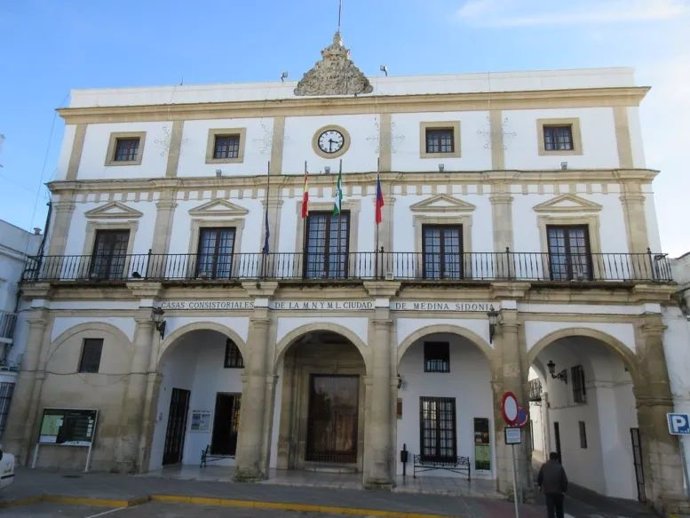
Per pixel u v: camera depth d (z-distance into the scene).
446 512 11.05
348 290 15.34
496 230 15.92
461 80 17.59
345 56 18.38
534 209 16.05
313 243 16.62
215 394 17.98
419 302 15.13
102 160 18.23
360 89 17.86
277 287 15.41
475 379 17.06
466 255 15.75
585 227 15.92
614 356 15.52
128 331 16.12
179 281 15.76
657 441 13.35
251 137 17.84
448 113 17.31
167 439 16.52
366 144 17.28
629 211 15.67
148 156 18.11
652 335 14.12
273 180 17.02
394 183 16.67
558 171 16.11
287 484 13.83
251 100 17.98
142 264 16.86
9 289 16.44
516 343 14.37
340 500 11.88
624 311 14.57
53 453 15.38
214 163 17.73
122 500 10.83
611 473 15.16
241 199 17.20
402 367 17.41
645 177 15.84
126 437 15.05
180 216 17.30
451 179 16.48
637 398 13.96
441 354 17.50
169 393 16.48
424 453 16.73
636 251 15.30
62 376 16.03
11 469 10.38
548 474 9.98
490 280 14.74
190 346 17.78
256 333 15.30
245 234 16.84
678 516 12.31
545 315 14.73
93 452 15.26
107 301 16.44
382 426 14.04
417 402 17.11
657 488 13.08
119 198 17.73
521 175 16.22
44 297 16.52
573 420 17.80
